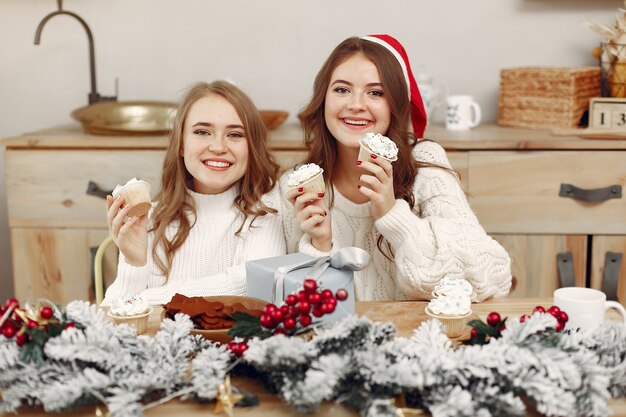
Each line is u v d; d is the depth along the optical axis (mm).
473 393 986
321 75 1785
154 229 1783
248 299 1266
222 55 2893
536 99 2584
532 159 2328
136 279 1615
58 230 2463
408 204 1782
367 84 1712
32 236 2467
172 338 1096
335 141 1833
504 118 2684
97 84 2920
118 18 2873
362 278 1855
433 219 1634
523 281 2396
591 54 2818
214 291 1594
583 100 2566
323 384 946
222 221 1783
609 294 2361
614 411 1023
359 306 1396
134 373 1021
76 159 2416
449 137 2400
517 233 2373
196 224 1794
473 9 2826
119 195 1470
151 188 2420
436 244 1576
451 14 2832
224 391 1015
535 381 976
